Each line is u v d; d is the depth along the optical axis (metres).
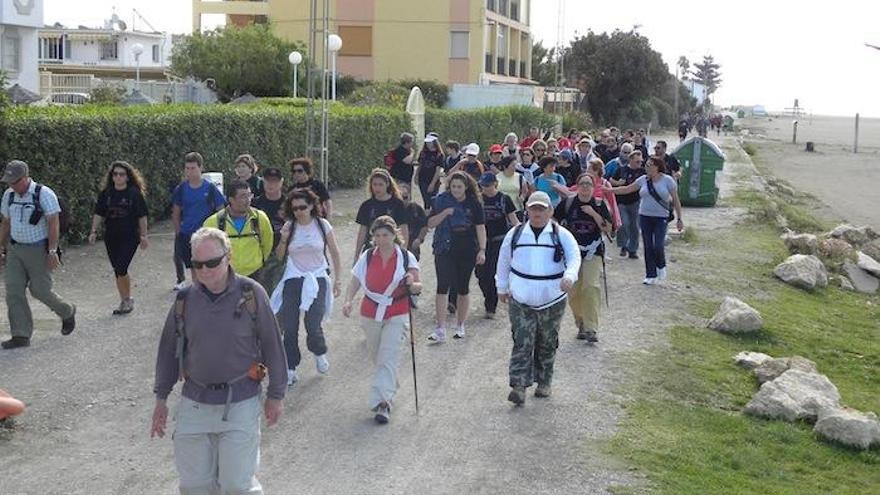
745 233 22.27
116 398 8.95
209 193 12.03
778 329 13.72
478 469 7.63
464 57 54.81
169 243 16.75
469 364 10.52
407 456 7.83
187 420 5.59
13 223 10.24
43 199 10.25
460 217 11.18
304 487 7.16
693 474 7.85
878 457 8.88
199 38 45.44
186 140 19.25
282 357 5.76
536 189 14.35
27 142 15.03
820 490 7.97
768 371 10.93
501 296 9.20
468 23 54.34
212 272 5.45
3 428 8.08
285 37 54.12
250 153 21.56
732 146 63.28
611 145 22.16
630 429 8.80
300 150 24.20
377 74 55.09
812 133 101.62
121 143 17.19
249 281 5.65
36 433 8.05
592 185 11.40
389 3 54.53
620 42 74.12
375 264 8.66
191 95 41.72
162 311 12.20
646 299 14.48
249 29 45.44
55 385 9.24
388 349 8.61
